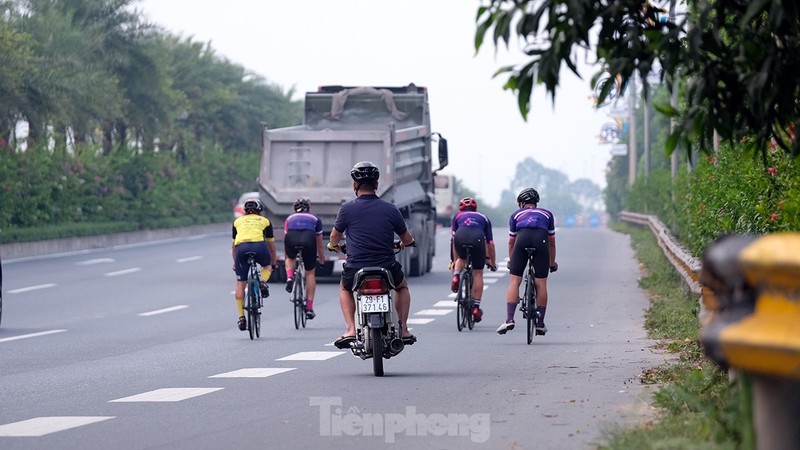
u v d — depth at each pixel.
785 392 11.01
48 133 116.44
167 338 44.53
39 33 116.31
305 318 49.94
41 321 51.81
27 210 109.19
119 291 67.56
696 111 17.86
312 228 48.19
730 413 18.38
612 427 21.20
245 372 33.03
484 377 31.08
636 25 17.34
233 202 174.62
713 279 11.67
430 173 83.69
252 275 44.22
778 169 31.94
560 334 44.19
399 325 32.44
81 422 24.12
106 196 127.31
